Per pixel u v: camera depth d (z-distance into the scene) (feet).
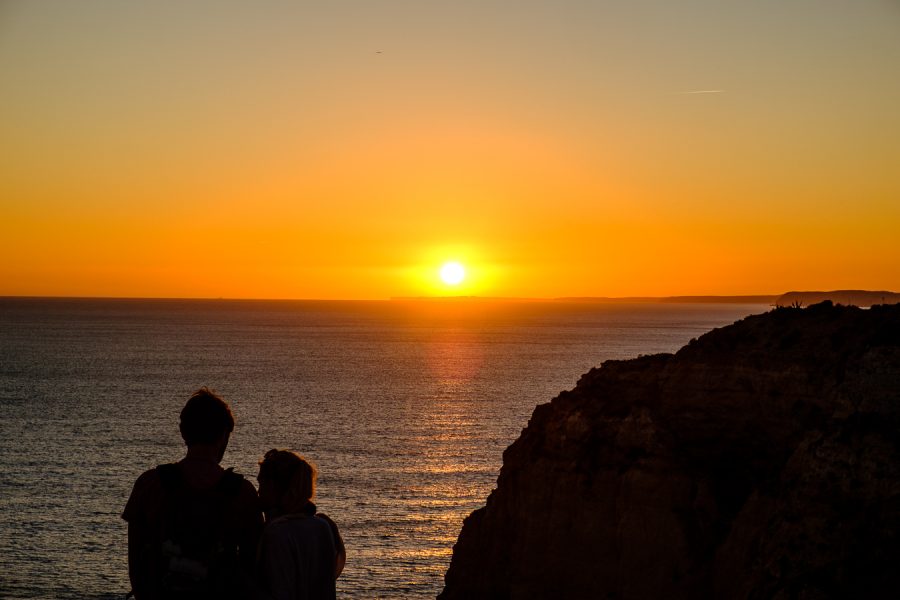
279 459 26.00
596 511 78.13
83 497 227.61
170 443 314.14
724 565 68.49
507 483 88.79
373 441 323.16
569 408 86.94
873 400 64.90
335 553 26.13
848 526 59.47
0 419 369.71
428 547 184.96
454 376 584.81
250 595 23.65
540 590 79.30
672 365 84.23
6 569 168.04
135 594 23.00
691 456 77.77
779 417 75.05
